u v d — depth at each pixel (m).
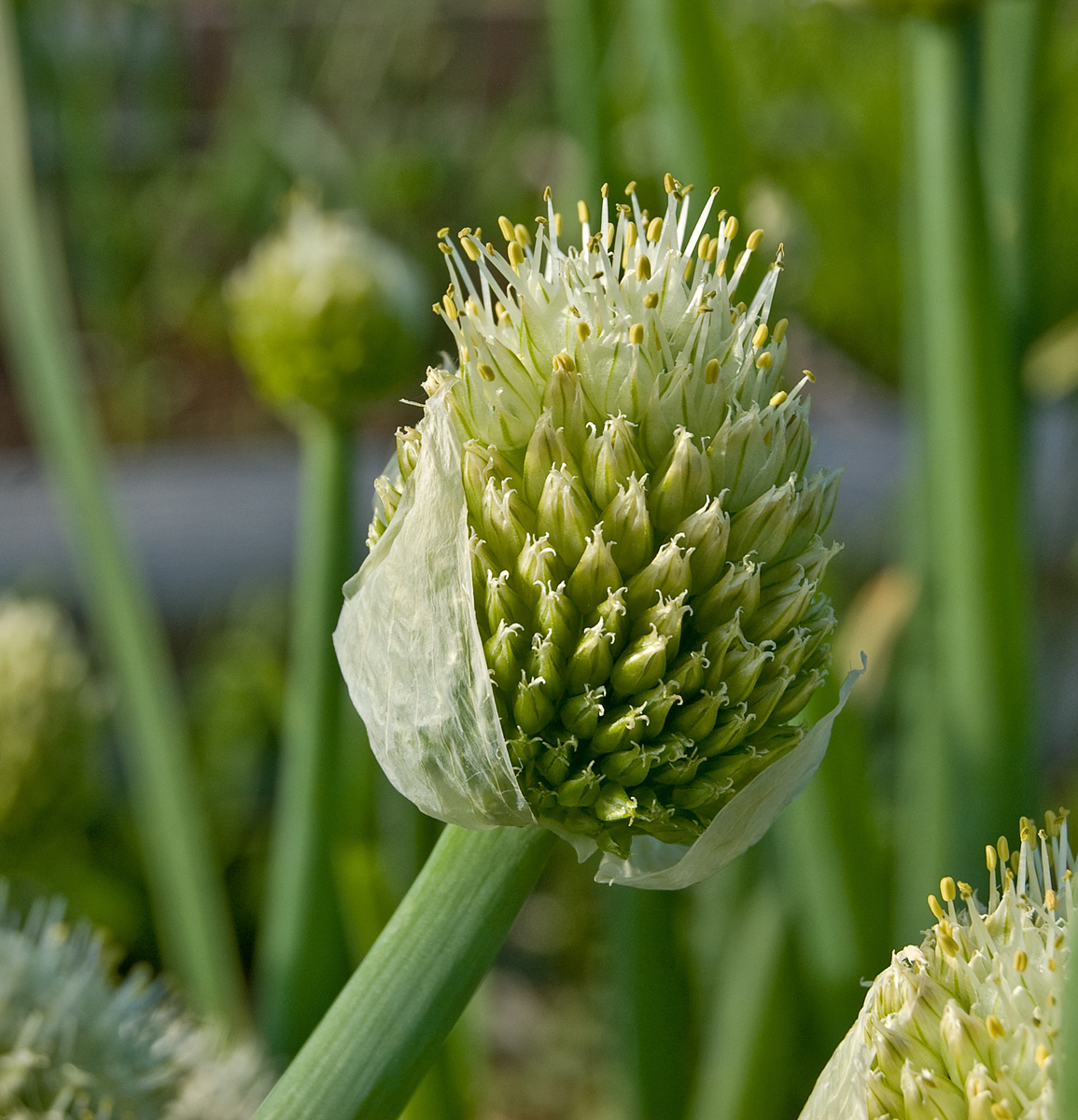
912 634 0.62
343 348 0.59
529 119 1.33
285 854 0.60
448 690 0.38
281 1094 0.39
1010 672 0.51
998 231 0.57
